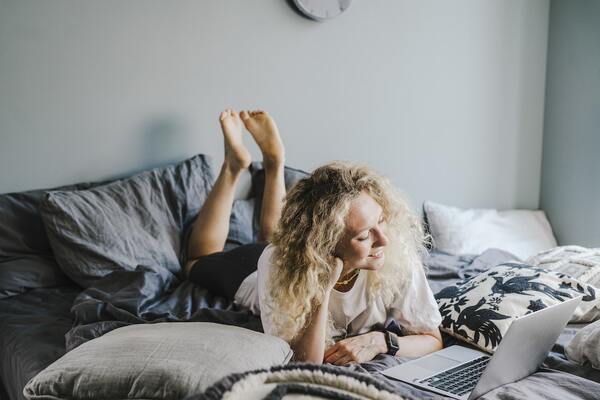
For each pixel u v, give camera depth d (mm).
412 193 3100
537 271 1817
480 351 1585
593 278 1914
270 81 2725
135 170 2521
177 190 2436
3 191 2311
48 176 2377
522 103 3270
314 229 1391
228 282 1985
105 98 2436
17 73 2287
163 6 2492
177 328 1390
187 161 2533
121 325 1675
